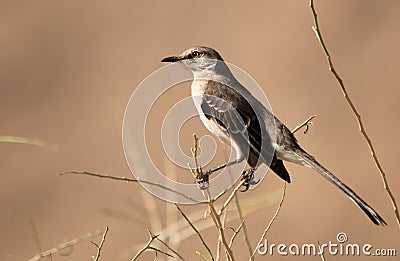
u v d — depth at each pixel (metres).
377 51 20.66
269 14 21.73
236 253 15.62
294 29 21.25
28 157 18.86
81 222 17.02
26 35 21.94
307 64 20.38
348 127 18.91
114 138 18.88
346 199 17.11
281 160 9.74
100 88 20.27
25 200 17.83
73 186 17.92
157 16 22.38
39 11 22.55
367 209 8.81
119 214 13.59
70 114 19.80
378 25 21.31
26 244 16.72
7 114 20.03
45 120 19.77
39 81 20.86
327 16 21.56
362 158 18.27
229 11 22.06
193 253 14.85
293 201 17.16
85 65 21.09
